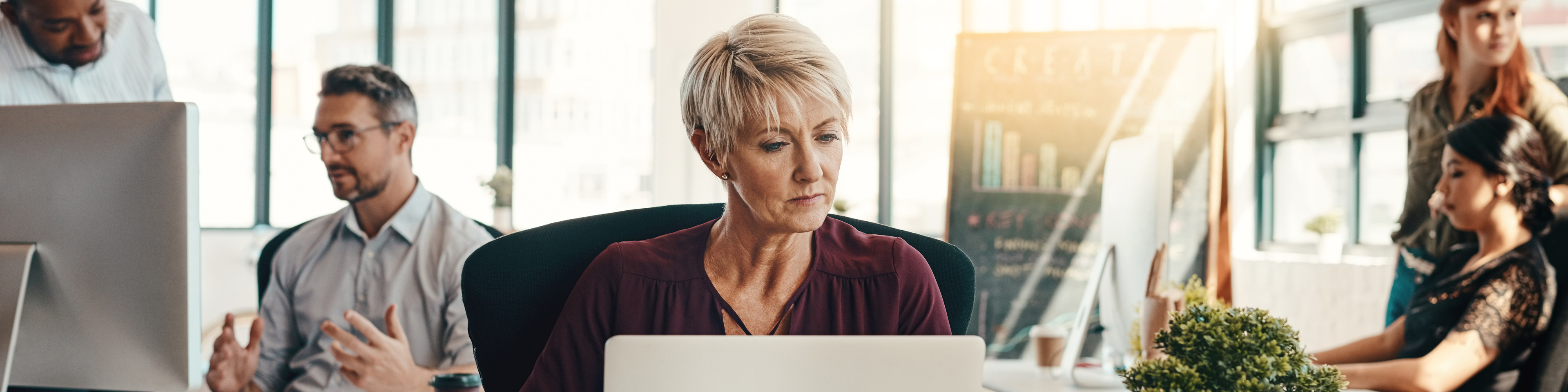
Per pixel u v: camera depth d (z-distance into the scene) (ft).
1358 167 11.78
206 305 14.76
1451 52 9.70
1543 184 8.58
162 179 3.36
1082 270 10.37
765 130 3.01
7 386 3.46
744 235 3.18
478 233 6.25
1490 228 8.75
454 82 16.17
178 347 3.43
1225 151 10.53
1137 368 3.27
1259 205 13.07
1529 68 9.21
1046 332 6.58
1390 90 11.35
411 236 6.09
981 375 2.58
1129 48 10.64
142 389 3.53
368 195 6.03
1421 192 9.78
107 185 3.42
